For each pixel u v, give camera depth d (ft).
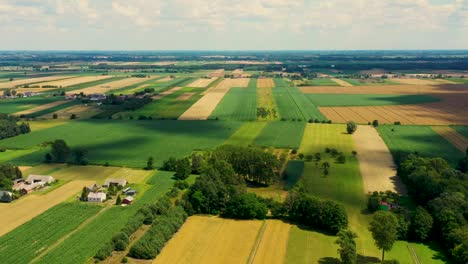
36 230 422.41
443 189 469.16
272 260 366.43
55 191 534.37
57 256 371.15
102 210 472.44
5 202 497.05
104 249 373.61
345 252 350.02
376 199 476.54
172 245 393.50
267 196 522.88
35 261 363.56
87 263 361.51
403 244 400.26
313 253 379.35
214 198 470.80
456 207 419.33
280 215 464.65
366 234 418.51
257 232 421.59
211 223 443.32
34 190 536.01
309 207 436.35
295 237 410.31
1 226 432.25
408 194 526.16
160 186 551.59
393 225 369.91
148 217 440.45
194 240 403.13
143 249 369.91
